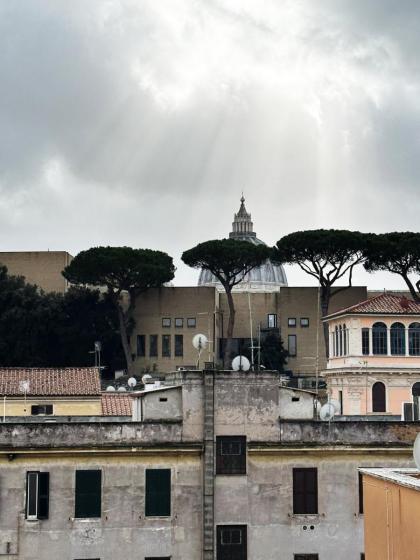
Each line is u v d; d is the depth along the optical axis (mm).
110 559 58688
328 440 60625
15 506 58219
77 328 195250
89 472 59062
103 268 196500
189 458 60000
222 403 60500
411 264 183625
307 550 59844
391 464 60469
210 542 59094
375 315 126750
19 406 89375
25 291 197250
